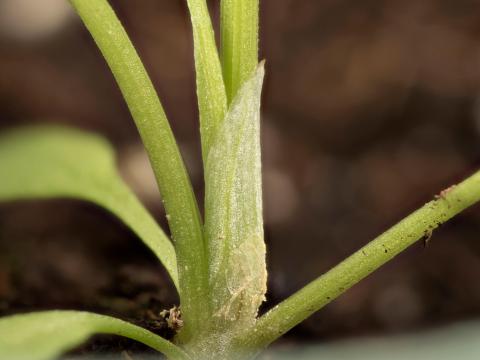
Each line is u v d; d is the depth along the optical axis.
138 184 0.08
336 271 0.05
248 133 0.05
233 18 0.05
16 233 0.07
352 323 0.07
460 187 0.05
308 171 0.09
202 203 0.08
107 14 0.05
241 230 0.05
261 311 0.06
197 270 0.05
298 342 0.06
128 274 0.06
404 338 0.06
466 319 0.07
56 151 0.05
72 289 0.06
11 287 0.06
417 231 0.05
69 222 0.07
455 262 0.08
